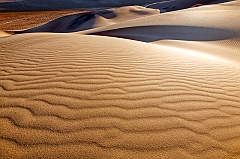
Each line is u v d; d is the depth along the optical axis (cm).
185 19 1895
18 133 153
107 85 251
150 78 292
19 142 144
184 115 197
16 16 4866
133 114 190
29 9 6531
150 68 347
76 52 417
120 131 165
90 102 205
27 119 170
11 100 200
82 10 7238
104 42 562
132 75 298
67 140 150
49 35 648
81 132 159
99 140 153
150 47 587
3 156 133
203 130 176
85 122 172
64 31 3444
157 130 170
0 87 229
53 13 5831
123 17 4112
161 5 6931
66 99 207
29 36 613
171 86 267
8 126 160
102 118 179
